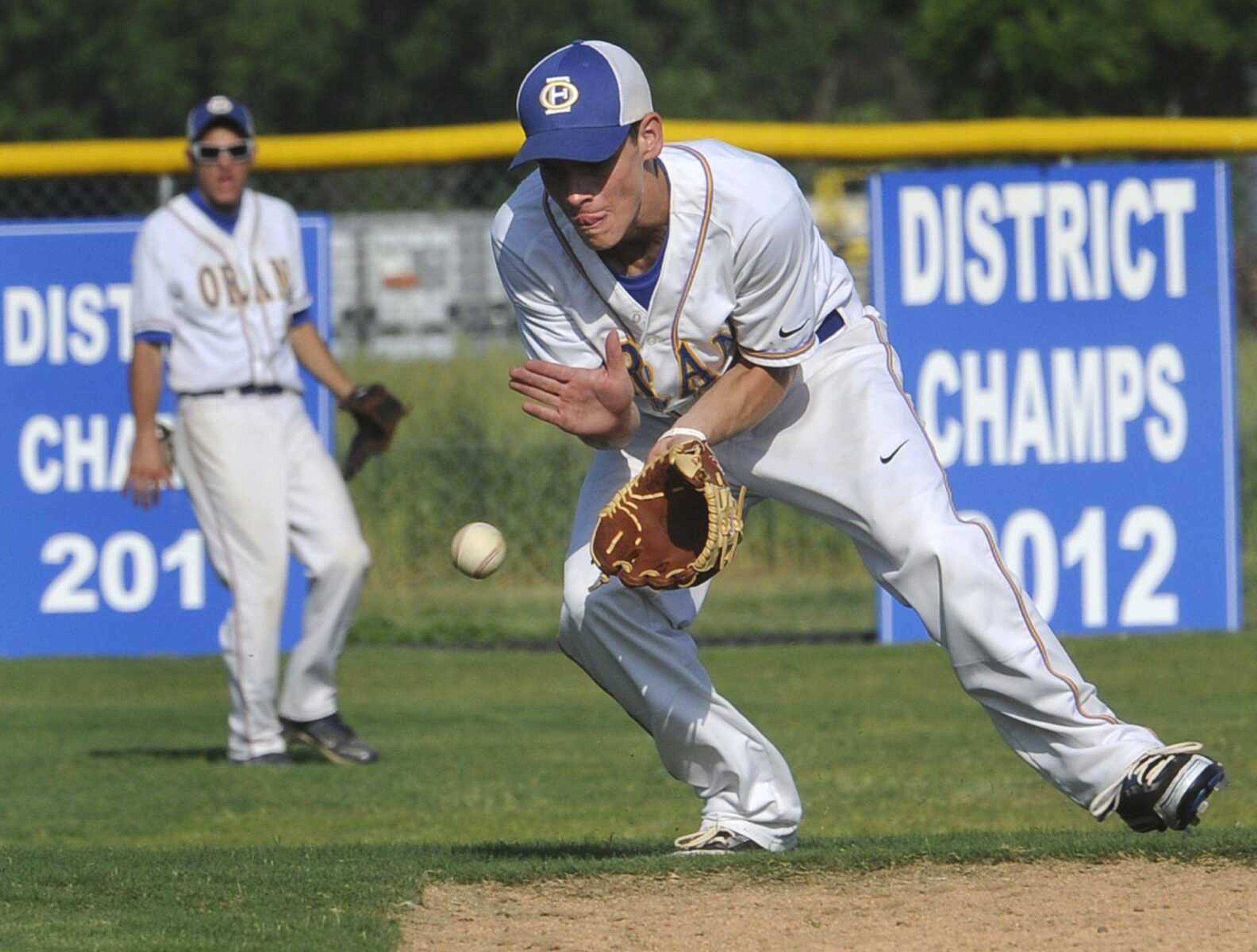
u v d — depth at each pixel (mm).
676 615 14688
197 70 107000
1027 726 14164
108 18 105125
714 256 13516
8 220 35156
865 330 14844
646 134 13023
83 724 26266
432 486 34594
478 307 40344
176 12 106562
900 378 14828
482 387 35844
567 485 34719
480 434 34906
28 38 102750
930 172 29938
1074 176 29938
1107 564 30047
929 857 14227
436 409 35438
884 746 23172
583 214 13000
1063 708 13969
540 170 13094
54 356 30547
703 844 14875
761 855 14422
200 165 22906
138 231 30406
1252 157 32656
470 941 12383
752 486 14844
